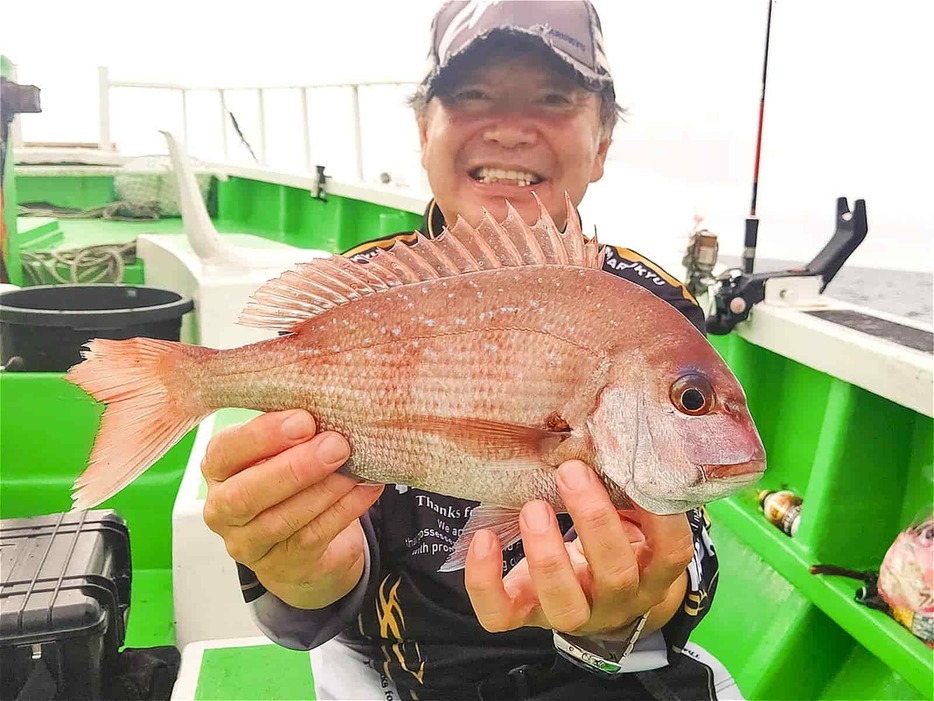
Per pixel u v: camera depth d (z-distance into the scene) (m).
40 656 0.60
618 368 0.38
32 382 0.94
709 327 0.84
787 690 0.70
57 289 1.13
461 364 0.40
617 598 0.39
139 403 0.43
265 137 2.08
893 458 0.73
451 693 0.58
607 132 0.70
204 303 1.06
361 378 0.41
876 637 0.62
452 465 0.41
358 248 0.68
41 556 0.68
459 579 0.58
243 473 0.41
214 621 0.75
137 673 0.69
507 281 0.41
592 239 0.41
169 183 2.10
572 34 0.61
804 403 0.82
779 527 0.79
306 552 0.45
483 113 0.61
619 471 0.38
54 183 2.06
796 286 0.83
